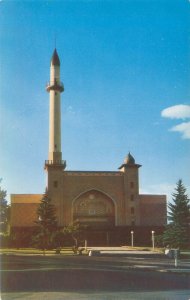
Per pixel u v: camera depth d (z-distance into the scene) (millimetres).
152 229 70375
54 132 75375
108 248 57719
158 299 17734
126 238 69688
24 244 63156
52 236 47062
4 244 62969
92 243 68750
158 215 75062
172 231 60531
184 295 18766
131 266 30984
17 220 70875
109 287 20812
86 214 72125
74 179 72250
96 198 73062
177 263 35156
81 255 43625
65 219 71062
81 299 17641
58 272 26062
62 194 71625
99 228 69500
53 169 71938
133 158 73875
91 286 20969
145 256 42500
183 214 61031
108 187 72688
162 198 77688
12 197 74562
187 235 60531
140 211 75000
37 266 29609
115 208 72375
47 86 77062
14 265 29969
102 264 32156
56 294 18688
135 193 73000
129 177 73312
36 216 71312
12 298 17750
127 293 19188
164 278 24531
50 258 37531
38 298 17766
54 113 75875
